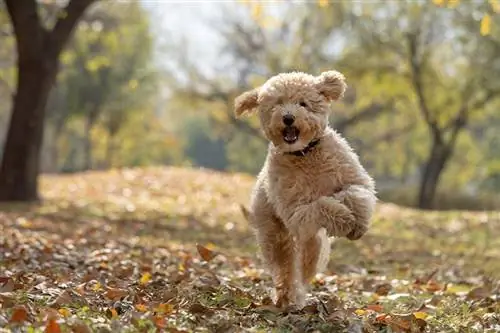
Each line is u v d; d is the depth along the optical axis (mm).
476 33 30750
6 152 18156
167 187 23656
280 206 5934
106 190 22984
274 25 19062
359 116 40406
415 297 7430
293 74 6230
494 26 29219
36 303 5559
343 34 36469
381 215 17938
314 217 5590
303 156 5855
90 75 46438
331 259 10570
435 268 9984
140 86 48438
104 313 5453
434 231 16000
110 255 9008
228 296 6391
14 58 30359
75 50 34500
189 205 19625
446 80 33156
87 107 47469
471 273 9852
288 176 5871
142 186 23891
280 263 6422
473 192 52125
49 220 14297
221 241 12641
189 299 6211
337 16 34938
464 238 14984
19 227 12359
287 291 6379
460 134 44812
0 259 8109
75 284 6555
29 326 4727
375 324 5699
